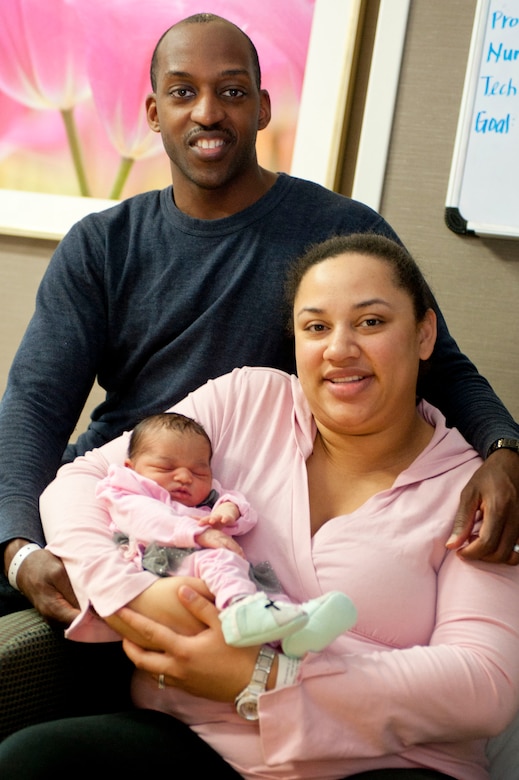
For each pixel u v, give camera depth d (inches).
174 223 69.3
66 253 70.0
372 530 49.7
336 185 85.0
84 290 69.2
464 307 82.0
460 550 47.9
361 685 44.0
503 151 79.6
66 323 68.1
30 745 43.6
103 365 71.7
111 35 89.7
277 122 85.6
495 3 79.1
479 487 49.9
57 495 55.7
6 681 48.8
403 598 48.0
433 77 81.4
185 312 67.6
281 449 54.9
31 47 91.1
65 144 91.3
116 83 90.0
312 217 69.1
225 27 67.0
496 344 81.7
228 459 55.4
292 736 43.9
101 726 45.9
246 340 66.8
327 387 51.1
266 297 66.8
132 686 52.4
